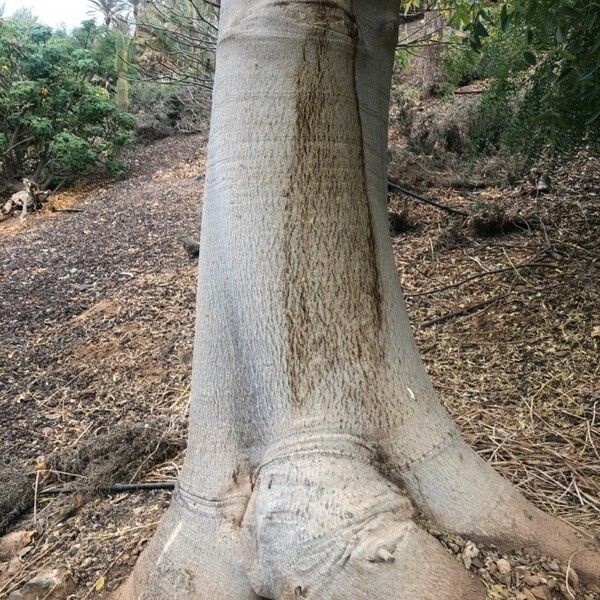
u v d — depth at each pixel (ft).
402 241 20.12
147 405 15.07
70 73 41.37
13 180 40.78
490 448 10.26
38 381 17.47
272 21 7.19
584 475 9.33
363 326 6.95
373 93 7.77
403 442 6.76
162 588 7.03
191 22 27.32
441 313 15.55
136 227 29.66
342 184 7.14
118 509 11.18
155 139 47.73
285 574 6.11
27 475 13.10
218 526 6.85
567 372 12.26
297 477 6.36
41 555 10.44
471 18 17.38
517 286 15.88
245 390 6.97
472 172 23.97
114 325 19.70
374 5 7.82
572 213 19.43
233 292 7.07
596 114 13.64
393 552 5.90
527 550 6.64
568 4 12.29
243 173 7.13
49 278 25.13
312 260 6.91
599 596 6.32
